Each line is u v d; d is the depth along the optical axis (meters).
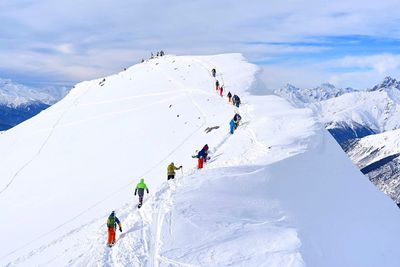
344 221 22.72
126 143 52.16
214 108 53.50
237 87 60.75
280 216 20.36
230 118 44.78
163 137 49.50
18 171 56.06
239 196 21.84
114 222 20.84
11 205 45.50
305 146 27.44
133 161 46.25
